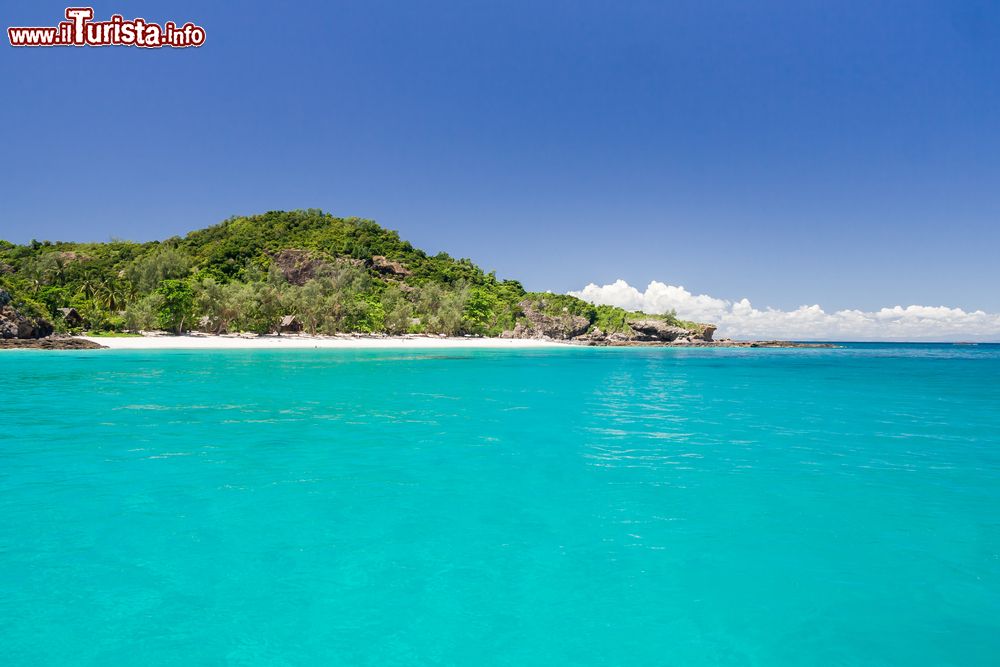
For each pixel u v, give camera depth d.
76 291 126.44
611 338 167.62
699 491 11.25
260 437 16.52
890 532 9.02
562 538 8.66
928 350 168.75
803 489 11.43
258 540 8.43
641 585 7.14
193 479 11.76
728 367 59.69
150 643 5.75
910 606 6.68
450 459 13.89
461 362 61.38
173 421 19.20
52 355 61.00
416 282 186.00
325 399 25.94
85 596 6.68
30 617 6.21
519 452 14.79
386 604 6.60
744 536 8.82
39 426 17.95
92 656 5.53
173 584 7.01
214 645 5.74
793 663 5.55
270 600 6.66
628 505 10.31
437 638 5.92
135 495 10.59
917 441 16.81
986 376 45.62
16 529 8.79
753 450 15.31
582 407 24.48
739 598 6.84
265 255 186.75
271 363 52.03
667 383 37.94
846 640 5.96
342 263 177.00
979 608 6.64
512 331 168.25
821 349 165.62
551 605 6.62
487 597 6.80
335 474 12.33
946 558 8.03
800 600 6.80
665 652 5.72
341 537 8.60
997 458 14.38
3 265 159.25
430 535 8.73
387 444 15.67
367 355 72.44
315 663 5.45
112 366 45.28
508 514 9.74
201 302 102.81
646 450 15.21
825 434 17.97
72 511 9.64
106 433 16.83
